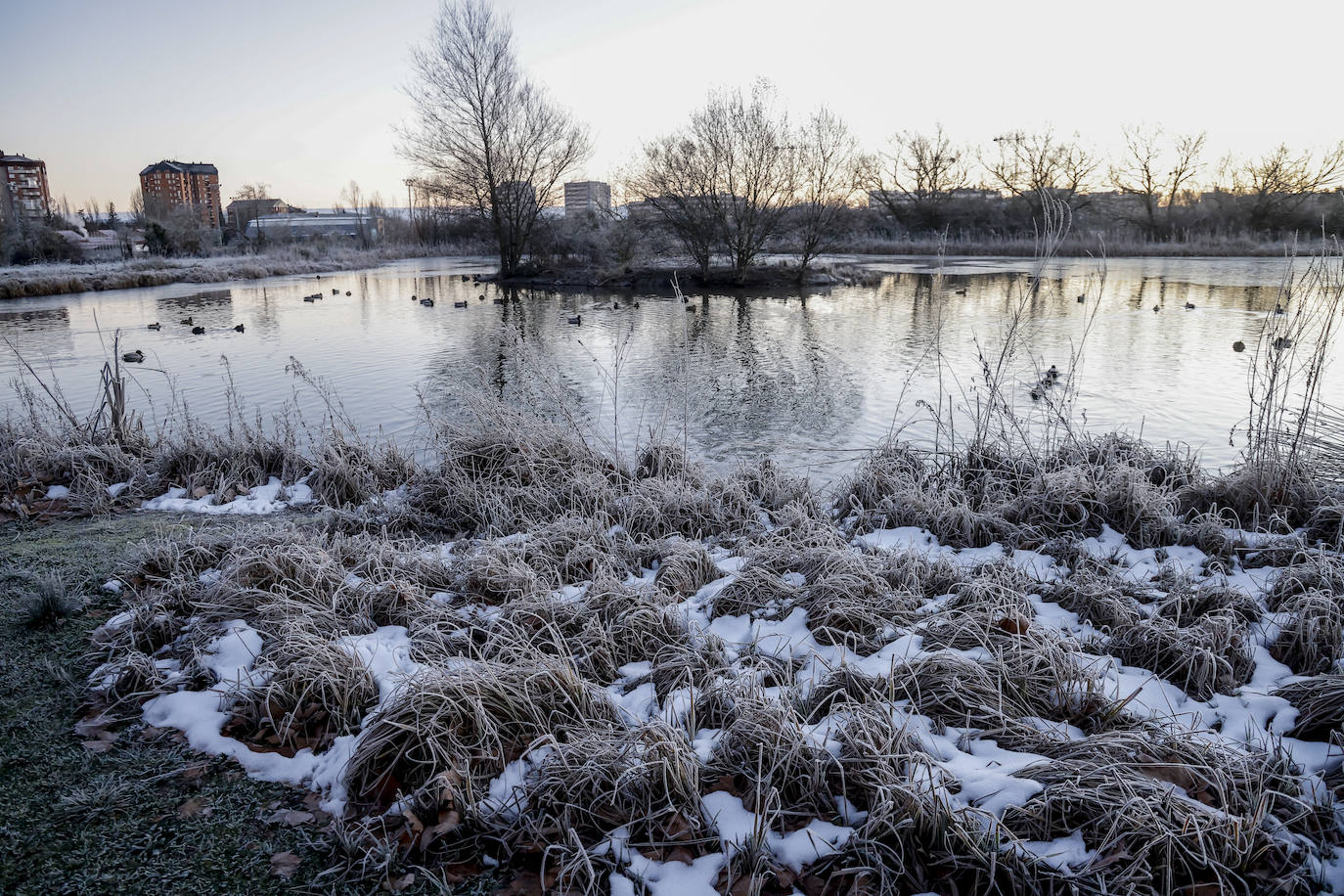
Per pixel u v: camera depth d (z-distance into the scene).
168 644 3.93
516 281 35.78
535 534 5.13
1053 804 2.59
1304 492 5.30
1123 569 4.64
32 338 18.88
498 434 6.69
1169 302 24.12
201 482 6.59
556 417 9.86
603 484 5.96
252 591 4.16
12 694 3.53
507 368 14.92
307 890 2.50
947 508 5.37
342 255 52.62
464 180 36.56
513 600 4.16
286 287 34.53
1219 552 4.79
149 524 5.69
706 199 31.42
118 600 4.41
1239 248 44.91
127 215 107.25
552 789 2.76
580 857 2.49
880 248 53.47
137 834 2.72
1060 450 6.41
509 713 3.13
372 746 2.92
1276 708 3.18
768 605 4.16
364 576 4.55
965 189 57.69
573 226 41.12
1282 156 47.59
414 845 2.64
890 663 3.29
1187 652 3.49
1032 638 3.55
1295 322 6.04
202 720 3.31
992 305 24.55
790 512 5.46
